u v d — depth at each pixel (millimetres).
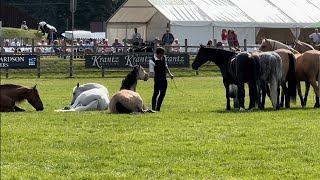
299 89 26203
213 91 34812
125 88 24281
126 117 22219
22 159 15609
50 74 45250
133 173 14086
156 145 17047
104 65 45375
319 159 15172
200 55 25016
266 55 24312
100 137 18359
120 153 16094
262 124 20406
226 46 48594
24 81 41375
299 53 28266
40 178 13734
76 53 47281
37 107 24781
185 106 27156
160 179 13586
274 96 24469
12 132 19375
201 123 20844
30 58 44875
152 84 39781
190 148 16562
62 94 33406
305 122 20781
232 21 54656
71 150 16562
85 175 13930
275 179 13484
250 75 24172
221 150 16266
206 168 14469
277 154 15711
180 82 40844
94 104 24500
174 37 52938
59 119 22062
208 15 54219
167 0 55594
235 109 25297
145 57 45531
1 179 13680
